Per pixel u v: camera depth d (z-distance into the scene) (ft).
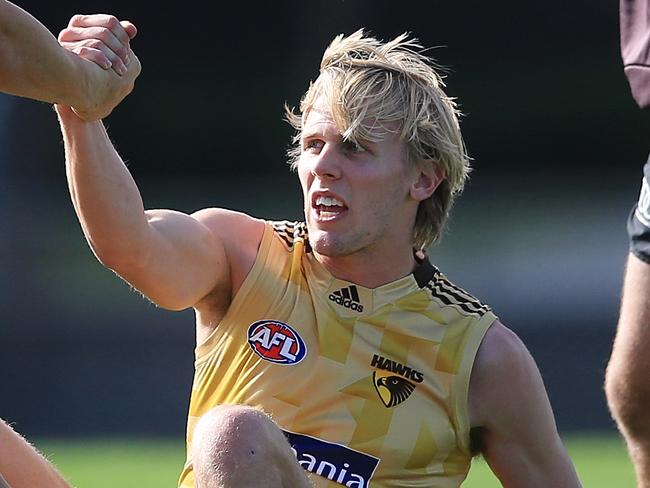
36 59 37.78
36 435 123.34
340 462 44.80
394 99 45.44
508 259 216.95
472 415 46.32
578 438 118.11
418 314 46.21
